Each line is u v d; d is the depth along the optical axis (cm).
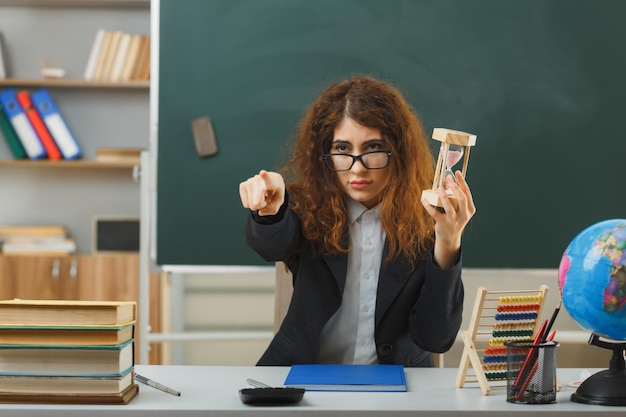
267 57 319
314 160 179
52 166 405
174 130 318
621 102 318
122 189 406
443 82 317
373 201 181
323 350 182
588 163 317
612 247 126
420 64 317
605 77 318
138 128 404
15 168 405
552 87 318
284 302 208
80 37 402
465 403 129
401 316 175
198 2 319
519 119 317
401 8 318
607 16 318
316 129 178
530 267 315
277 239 165
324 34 318
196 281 370
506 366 142
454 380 153
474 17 317
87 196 405
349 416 122
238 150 318
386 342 176
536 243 315
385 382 143
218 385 146
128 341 133
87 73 386
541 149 317
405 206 175
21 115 384
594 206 317
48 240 374
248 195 151
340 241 177
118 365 128
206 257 317
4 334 129
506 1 318
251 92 319
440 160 152
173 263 317
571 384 147
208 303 371
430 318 163
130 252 369
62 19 402
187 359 374
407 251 174
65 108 403
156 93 318
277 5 319
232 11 319
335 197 178
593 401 129
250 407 125
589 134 318
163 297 347
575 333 323
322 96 180
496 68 317
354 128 172
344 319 180
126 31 402
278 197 156
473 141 147
